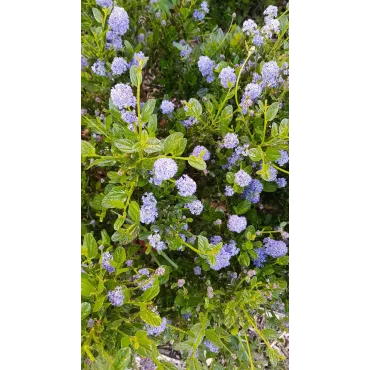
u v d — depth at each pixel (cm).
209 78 102
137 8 106
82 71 98
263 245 102
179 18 108
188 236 94
